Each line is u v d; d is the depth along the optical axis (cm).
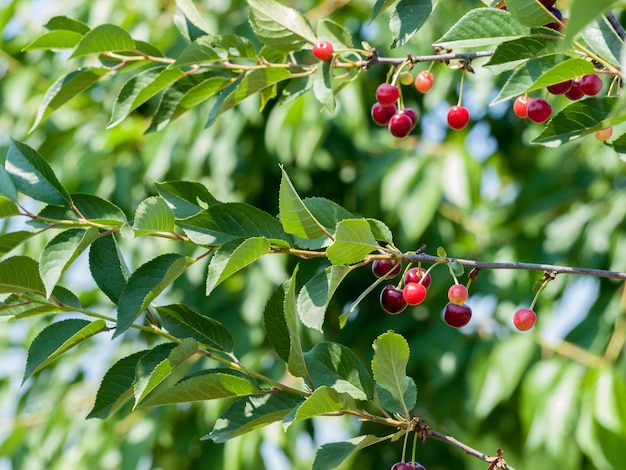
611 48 242
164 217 252
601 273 260
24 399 689
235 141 638
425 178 612
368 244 250
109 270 268
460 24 253
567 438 591
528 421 568
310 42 296
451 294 277
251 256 250
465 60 300
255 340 631
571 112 243
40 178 260
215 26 644
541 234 659
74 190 662
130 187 652
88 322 262
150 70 317
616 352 604
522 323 281
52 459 652
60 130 680
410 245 653
